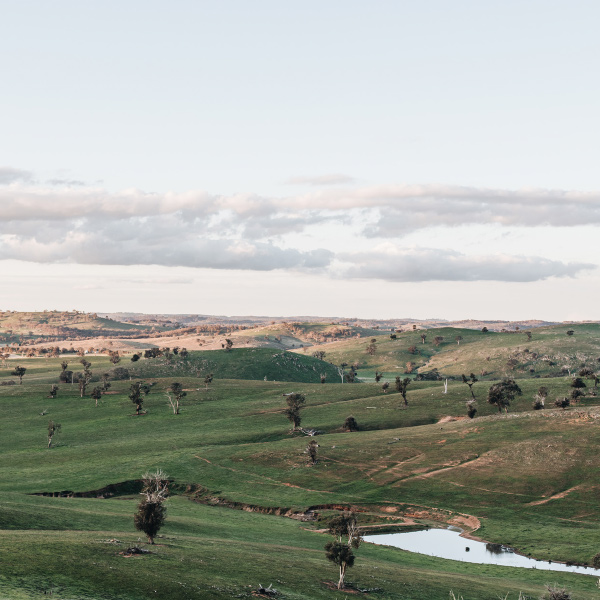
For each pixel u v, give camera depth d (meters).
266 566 58.66
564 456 113.88
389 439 137.00
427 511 97.69
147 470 120.00
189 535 74.12
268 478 116.06
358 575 60.88
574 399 159.38
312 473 117.25
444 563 74.31
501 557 78.75
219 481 115.19
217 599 45.50
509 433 130.38
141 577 47.16
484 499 100.69
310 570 60.47
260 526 88.00
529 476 107.94
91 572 46.44
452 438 132.25
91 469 122.38
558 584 65.75
